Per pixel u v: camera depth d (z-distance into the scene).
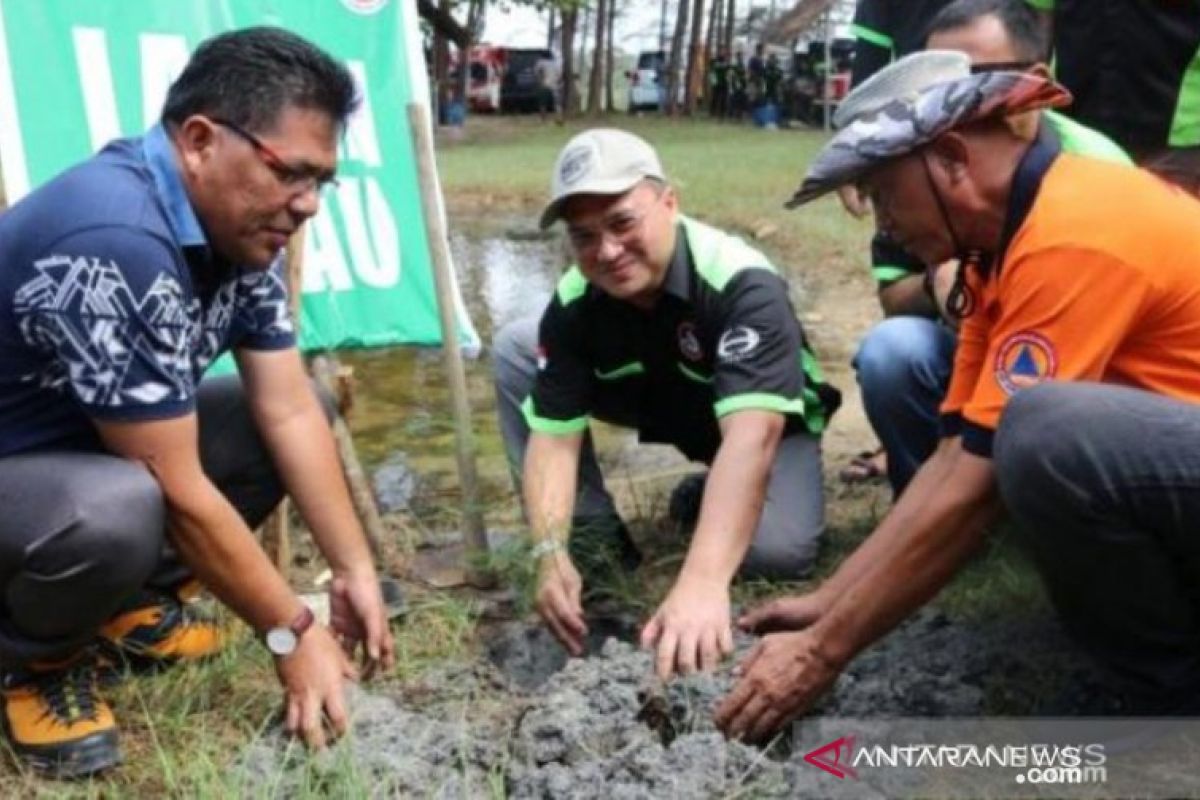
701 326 3.34
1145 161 3.75
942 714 2.76
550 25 38.28
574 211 3.19
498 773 2.62
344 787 2.51
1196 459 2.29
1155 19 3.65
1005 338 2.45
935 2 4.03
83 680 2.76
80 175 2.52
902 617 2.54
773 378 3.22
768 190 13.59
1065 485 2.32
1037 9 3.86
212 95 2.45
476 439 5.36
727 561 3.01
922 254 2.58
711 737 2.56
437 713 2.92
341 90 2.51
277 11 3.89
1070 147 3.01
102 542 2.50
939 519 2.48
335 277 3.99
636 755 2.53
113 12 3.63
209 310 2.71
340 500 2.98
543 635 3.40
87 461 2.58
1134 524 2.34
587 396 3.53
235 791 2.51
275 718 2.85
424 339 4.14
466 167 17.33
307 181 2.52
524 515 3.70
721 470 3.12
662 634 2.88
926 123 2.41
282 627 2.70
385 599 3.49
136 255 2.45
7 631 2.64
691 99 32.94
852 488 4.42
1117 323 2.40
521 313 8.44
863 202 3.43
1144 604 2.46
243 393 3.03
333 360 4.05
